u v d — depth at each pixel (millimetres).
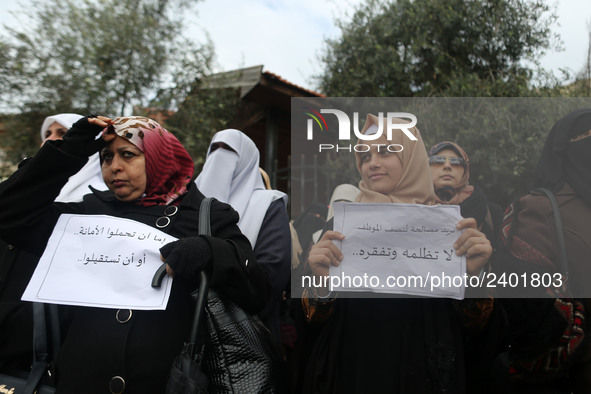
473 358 1548
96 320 1202
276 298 1600
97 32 6031
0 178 5629
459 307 1428
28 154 5691
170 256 1147
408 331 1445
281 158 7887
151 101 6383
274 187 6766
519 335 1395
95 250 1231
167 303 1199
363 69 6625
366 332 1485
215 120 6906
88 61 5793
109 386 1130
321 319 1519
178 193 1390
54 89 5781
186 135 6527
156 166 1337
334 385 1477
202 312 1139
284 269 1630
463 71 5562
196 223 1330
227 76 6574
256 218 1715
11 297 1446
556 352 1352
